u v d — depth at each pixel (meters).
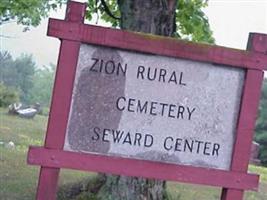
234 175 4.48
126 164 4.34
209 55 4.40
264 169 17.38
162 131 4.39
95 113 4.31
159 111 4.38
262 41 4.46
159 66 4.37
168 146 4.40
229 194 4.50
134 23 6.48
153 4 6.46
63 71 4.25
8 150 12.31
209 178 4.45
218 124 4.47
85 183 7.88
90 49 4.29
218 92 4.46
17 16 19.92
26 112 22.09
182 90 4.41
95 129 4.32
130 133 4.36
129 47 4.30
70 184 8.14
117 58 4.33
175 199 7.95
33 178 9.33
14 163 10.60
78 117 4.29
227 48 4.43
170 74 4.39
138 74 4.35
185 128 4.42
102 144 4.33
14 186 8.59
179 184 10.60
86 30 4.25
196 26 9.06
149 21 6.46
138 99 4.36
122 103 4.34
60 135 4.26
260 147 21.39
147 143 4.38
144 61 4.36
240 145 4.48
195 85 4.43
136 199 6.55
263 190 11.84
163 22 6.53
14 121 19.83
